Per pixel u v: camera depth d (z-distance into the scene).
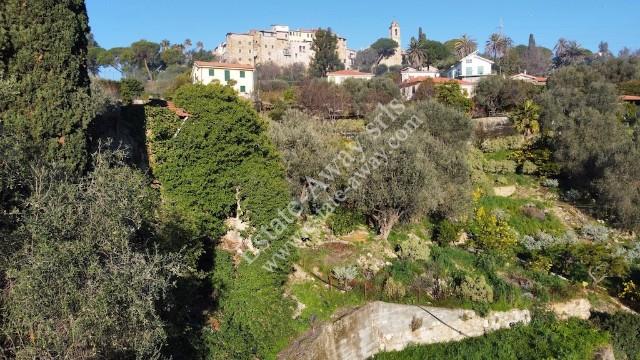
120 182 9.02
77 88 13.42
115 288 7.52
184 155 16.34
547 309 19.72
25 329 7.46
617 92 52.09
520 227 29.03
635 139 34.72
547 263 22.92
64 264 7.33
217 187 16.62
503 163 37.03
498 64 86.56
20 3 12.38
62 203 8.05
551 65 105.44
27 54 12.30
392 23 159.00
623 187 30.12
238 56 122.06
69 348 7.11
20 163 8.69
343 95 51.53
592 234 28.84
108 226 8.06
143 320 7.70
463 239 25.33
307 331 14.91
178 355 11.72
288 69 113.69
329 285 17.53
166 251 10.71
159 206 13.80
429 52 102.25
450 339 18.20
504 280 20.89
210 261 16.08
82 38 13.91
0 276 7.64
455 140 35.19
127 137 17.47
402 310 17.50
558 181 36.06
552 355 17.11
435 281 19.41
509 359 17.02
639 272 24.66
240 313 14.20
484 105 54.78
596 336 18.48
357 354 16.20
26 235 7.68
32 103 12.32
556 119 41.75
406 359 16.77
